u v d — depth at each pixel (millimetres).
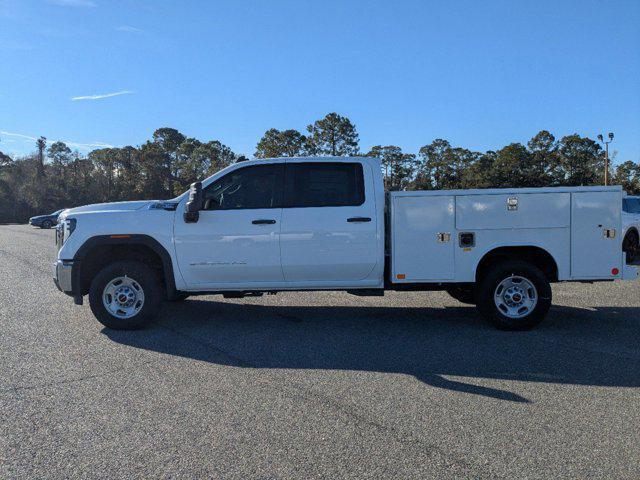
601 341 6219
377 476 3160
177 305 8422
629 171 62469
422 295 9375
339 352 5777
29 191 78375
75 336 6438
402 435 3703
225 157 81188
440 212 6629
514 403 4301
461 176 68000
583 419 3988
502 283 6664
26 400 4367
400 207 6621
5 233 32812
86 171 84125
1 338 6332
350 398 4406
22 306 8273
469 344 6094
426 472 3201
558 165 63438
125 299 6680
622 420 3969
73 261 6617
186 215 6570
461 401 4344
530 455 3420
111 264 6668
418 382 4809
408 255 6648
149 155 75688
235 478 3143
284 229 6605
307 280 6758
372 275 6754
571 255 6668
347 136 59375
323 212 6633
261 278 6730
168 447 3531
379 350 5859
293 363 5383
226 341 6230
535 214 6629
